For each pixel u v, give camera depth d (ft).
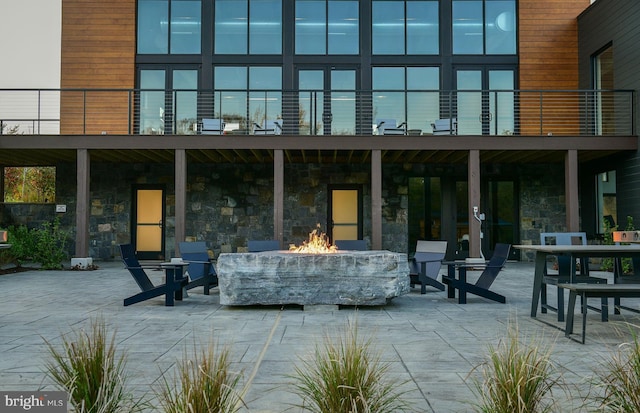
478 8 43.65
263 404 8.80
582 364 11.31
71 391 6.45
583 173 43.57
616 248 16.34
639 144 35.55
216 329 15.62
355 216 44.14
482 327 15.90
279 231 35.32
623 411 6.78
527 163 44.39
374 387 7.74
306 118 42.80
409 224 43.80
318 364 8.84
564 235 21.38
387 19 43.62
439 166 43.96
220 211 43.75
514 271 35.60
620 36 37.19
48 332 15.21
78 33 43.42
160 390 9.44
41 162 45.09
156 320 17.25
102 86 43.16
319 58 43.29
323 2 43.68
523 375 6.87
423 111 42.60
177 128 42.93
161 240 44.21
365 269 19.40
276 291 19.34
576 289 13.70
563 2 43.78
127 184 43.98
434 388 9.66
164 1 43.70
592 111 41.78
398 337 14.39
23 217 44.45
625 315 18.25
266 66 43.50
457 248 43.68
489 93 42.93
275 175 35.68
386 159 41.93
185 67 43.52
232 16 43.70
